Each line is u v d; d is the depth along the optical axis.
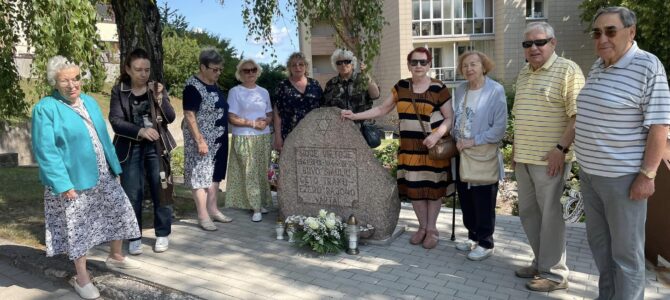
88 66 4.40
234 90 5.75
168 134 4.82
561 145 3.45
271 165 6.40
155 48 6.51
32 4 4.07
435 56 26.22
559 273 3.76
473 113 4.25
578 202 6.20
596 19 2.99
